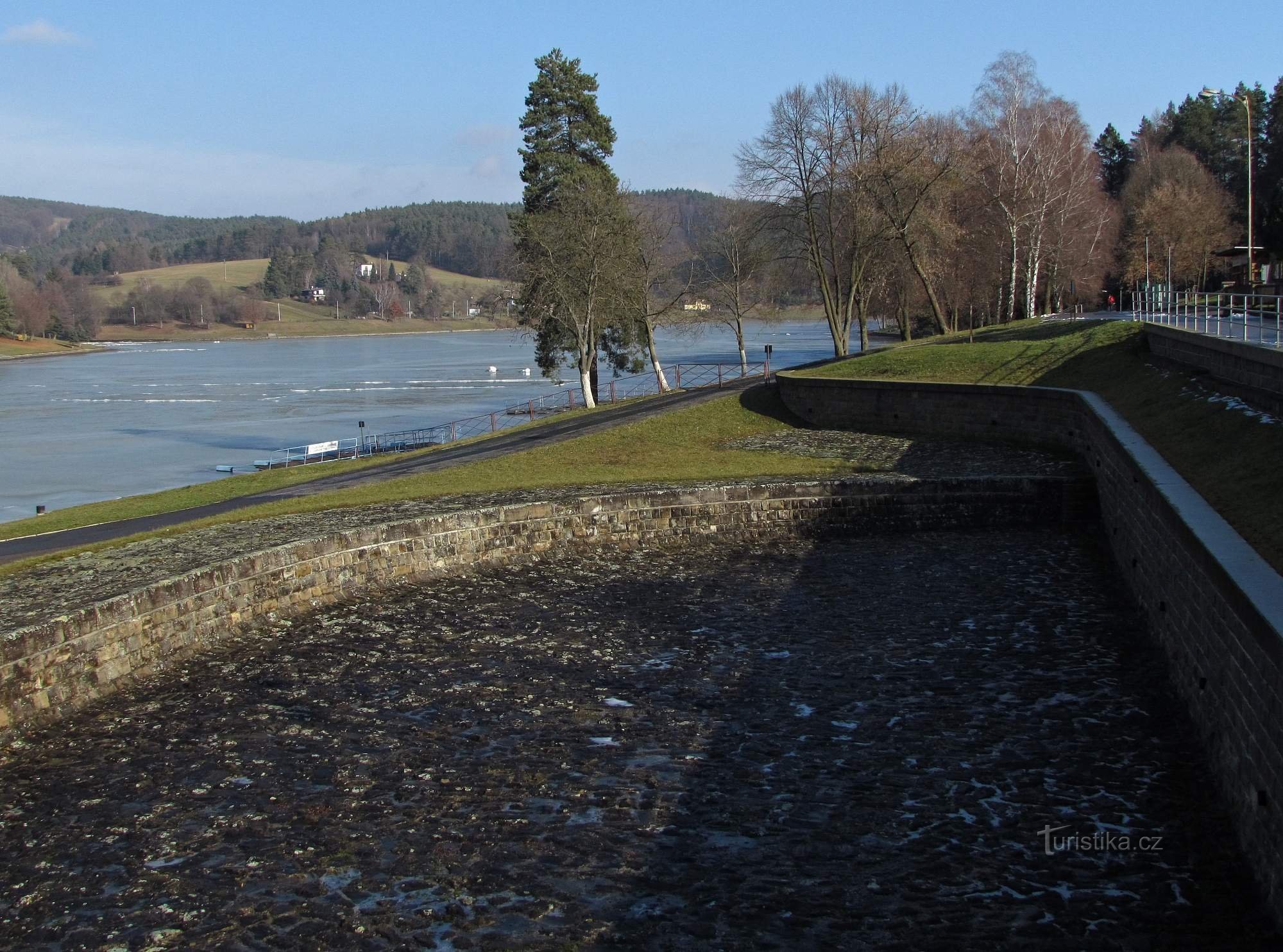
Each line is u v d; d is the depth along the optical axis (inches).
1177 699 618.5
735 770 543.8
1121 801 499.5
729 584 920.3
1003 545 1043.9
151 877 452.4
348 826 491.8
